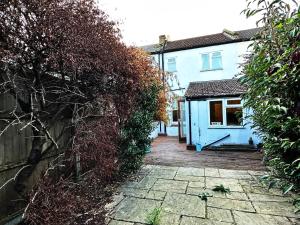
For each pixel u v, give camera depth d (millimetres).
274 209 3477
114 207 3600
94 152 3389
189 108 10359
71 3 2549
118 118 4574
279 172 2898
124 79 4328
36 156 2781
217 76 13625
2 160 2711
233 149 9234
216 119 10250
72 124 3428
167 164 6777
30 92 2637
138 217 3268
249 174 5488
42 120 2904
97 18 3068
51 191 2553
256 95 2521
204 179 5121
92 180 3393
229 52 13312
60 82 3127
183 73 14461
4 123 2723
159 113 7301
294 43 1636
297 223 3027
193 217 3258
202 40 14961
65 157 3531
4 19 2119
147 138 5945
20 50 2264
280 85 1961
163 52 14938
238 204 3693
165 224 3062
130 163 5340
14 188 2791
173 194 4188
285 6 2016
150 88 5922
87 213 2740
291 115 2014
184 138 11906
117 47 3770
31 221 2338
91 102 3635
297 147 2113
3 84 2338
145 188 4520
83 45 2703
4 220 2670
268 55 2305
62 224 2414
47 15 2287
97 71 3459
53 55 2389
